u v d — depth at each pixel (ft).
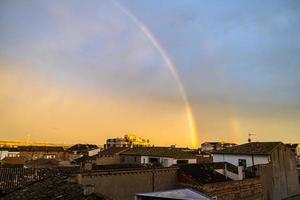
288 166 159.02
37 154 293.02
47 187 76.07
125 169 91.91
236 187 111.24
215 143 392.68
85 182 78.18
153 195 40.29
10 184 106.32
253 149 159.94
